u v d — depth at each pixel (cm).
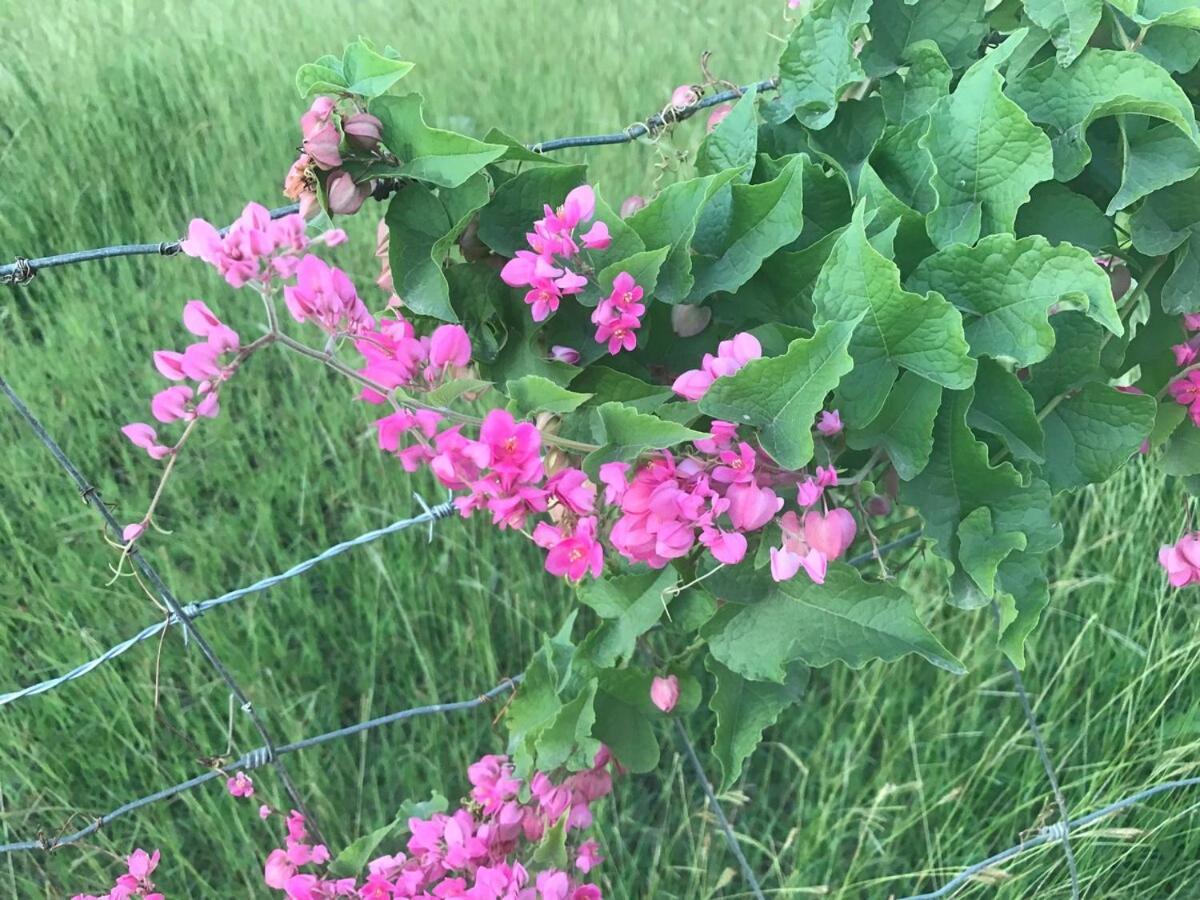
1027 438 48
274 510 111
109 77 147
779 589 51
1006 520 48
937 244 48
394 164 46
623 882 93
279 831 95
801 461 45
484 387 47
